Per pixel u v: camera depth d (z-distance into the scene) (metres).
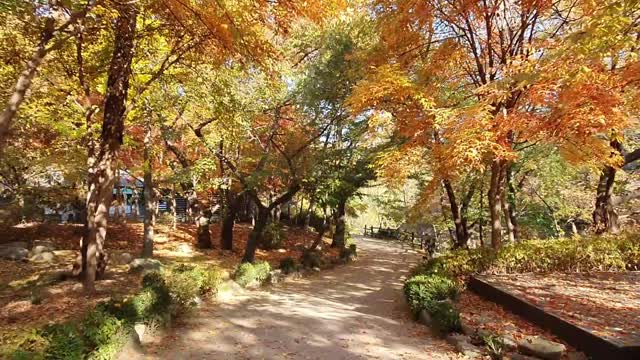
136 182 27.34
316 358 6.26
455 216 13.84
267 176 14.66
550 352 5.66
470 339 6.69
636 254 10.96
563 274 10.37
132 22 8.65
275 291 12.09
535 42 8.46
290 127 16.28
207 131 16.11
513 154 7.78
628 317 6.60
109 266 13.01
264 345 6.85
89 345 5.47
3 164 14.88
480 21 9.55
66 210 20.98
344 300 11.05
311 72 13.98
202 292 10.14
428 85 9.67
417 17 9.11
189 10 7.12
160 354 6.27
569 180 17.45
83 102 10.75
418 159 10.05
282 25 7.60
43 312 8.03
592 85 6.34
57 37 7.08
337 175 14.98
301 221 29.89
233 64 10.19
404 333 7.52
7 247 13.51
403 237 31.56
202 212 19.06
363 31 12.02
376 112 9.30
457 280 10.05
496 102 8.21
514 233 17.22
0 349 4.84
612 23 4.96
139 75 10.58
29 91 9.68
